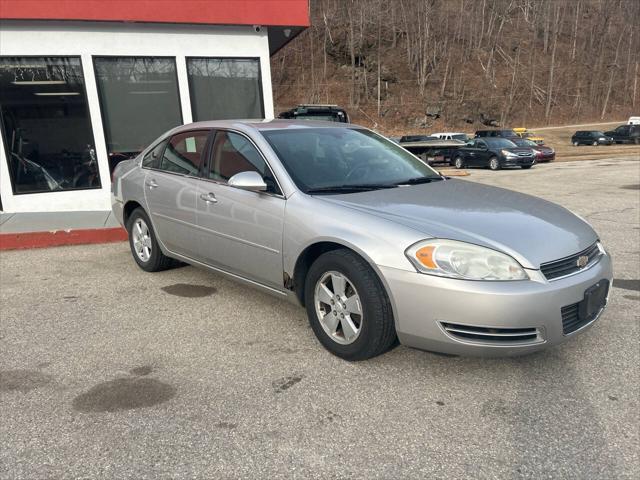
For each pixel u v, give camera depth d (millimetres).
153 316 4125
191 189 4359
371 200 3445
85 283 4980
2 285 4934
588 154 31203
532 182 14500
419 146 25891
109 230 6672
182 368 3258
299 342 3621
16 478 2266
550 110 75438
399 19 79375
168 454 2424
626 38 89750
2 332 3824
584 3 95000
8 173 7797
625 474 2268
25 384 3066
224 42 8547
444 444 2486
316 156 3941
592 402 2828
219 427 2631
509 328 2785
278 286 3707
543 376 3111
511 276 2812
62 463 2363
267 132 4043
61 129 8008
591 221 7922
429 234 2957
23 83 7727
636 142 42062
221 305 4359
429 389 2979
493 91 74438
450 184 4043
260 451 2443
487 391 2951
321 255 3316
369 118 67125
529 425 2631
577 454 2402
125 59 8156
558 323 2879
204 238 4285
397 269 2930
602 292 3191
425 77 72562
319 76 72938
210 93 8695
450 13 83375
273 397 2908
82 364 3314
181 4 7922
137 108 8367
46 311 4246
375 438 2537
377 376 3127
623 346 3486
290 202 3525
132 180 5211
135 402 2865
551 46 85875
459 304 2789
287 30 9195
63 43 7715
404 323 2967
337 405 2824
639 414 2709
